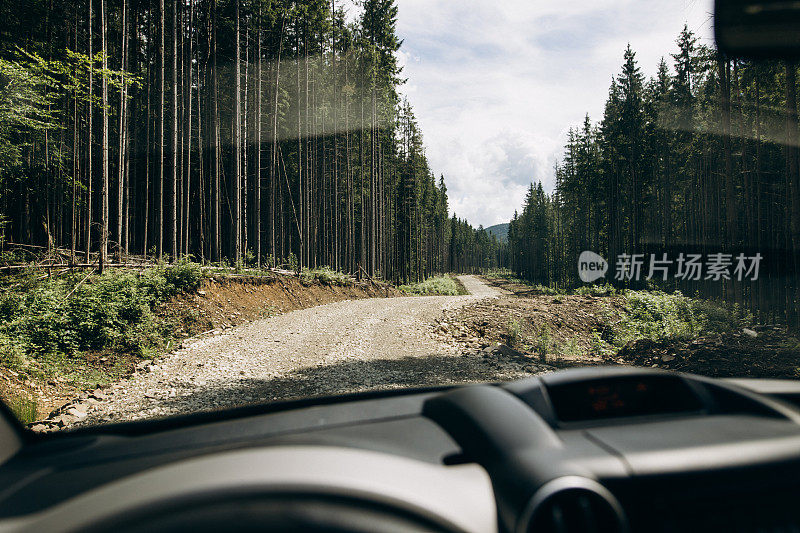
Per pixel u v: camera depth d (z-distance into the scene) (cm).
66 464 105
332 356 1010
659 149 4456
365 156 4628
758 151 2286
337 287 2853
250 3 2906
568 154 6488
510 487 94
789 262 2034
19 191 2136
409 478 92
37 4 2098
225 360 965
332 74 3962
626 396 130
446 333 1409
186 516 72
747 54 212
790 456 103
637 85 4553
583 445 106
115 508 74
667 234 4369
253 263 2516
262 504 75
